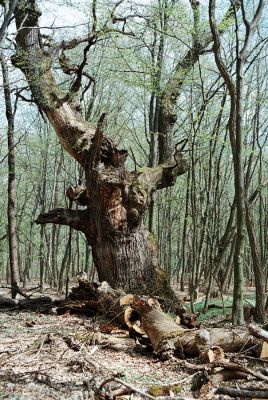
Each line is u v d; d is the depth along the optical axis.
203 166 13.37
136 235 10.23
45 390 4.57
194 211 10.29
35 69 11.07
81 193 11.13
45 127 20.27
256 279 7.85
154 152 14.09
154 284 9.98
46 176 21.56
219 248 11.30
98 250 10.56
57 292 16.55
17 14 10.78
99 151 10.24
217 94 12.78
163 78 11.94
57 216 10.95
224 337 5.86
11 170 12.21
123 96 17.44
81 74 11.40
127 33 11.01
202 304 11.90
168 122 11.91
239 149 7.27
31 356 5.87
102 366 5.46
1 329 7.79
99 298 8.91
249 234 7.75
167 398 4.30
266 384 4.86
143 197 10.19
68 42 11.27
